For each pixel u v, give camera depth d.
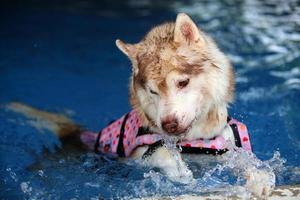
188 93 2.09
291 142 2.40
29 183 2.18
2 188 2.16
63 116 2.71
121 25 3.68
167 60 2.09
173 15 3.82
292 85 2.80
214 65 2.13
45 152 2.42
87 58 3.25
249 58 3.08
